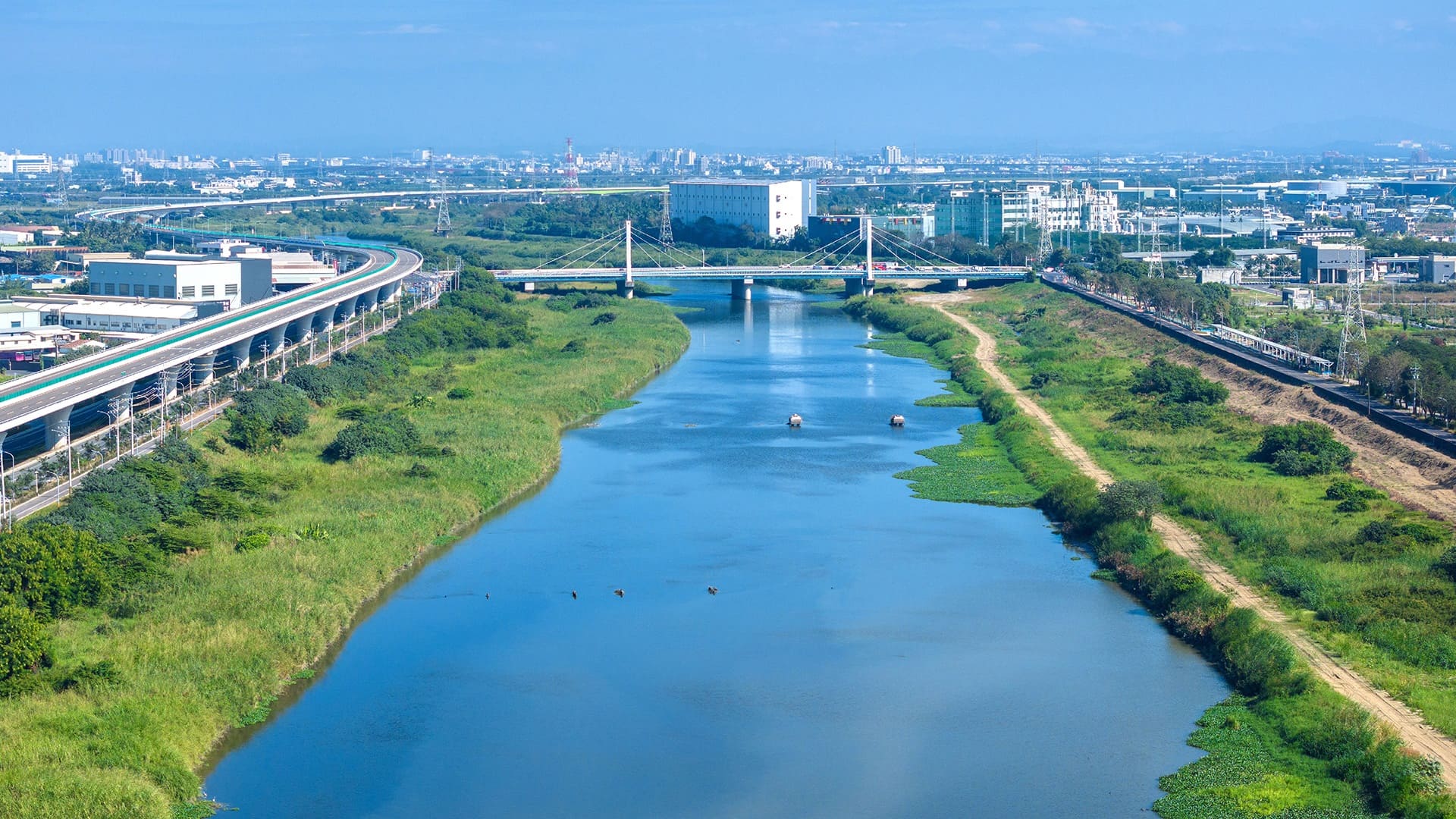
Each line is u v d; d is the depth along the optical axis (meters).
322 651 116.31
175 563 127.06
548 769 98.19
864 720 105.19
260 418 177.38
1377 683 101.81
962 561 141.25
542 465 175.25
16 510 137.25
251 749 100.56
